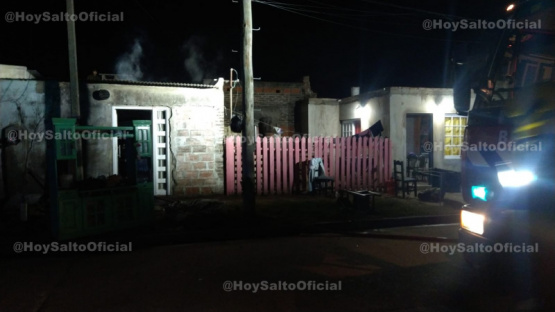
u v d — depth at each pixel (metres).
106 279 5.37
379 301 4.52
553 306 3.96
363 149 12.25
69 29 8.91
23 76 11.98
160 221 8.38
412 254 6.31
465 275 5.30
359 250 6.58
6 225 7.90
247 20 8.42
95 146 10.42
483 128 4.54
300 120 18.27
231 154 11.38
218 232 7.52
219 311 4.33
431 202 10.46
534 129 4.05
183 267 5.82
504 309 4.21
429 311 4.23
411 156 13.28
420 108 13.45
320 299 4.60
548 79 4.33
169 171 11.07
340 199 9.80
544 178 3.94
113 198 7.56
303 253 6.45
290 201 10.52
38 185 9.98
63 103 10.19
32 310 4.41
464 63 5.12
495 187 4.34
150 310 4.37
